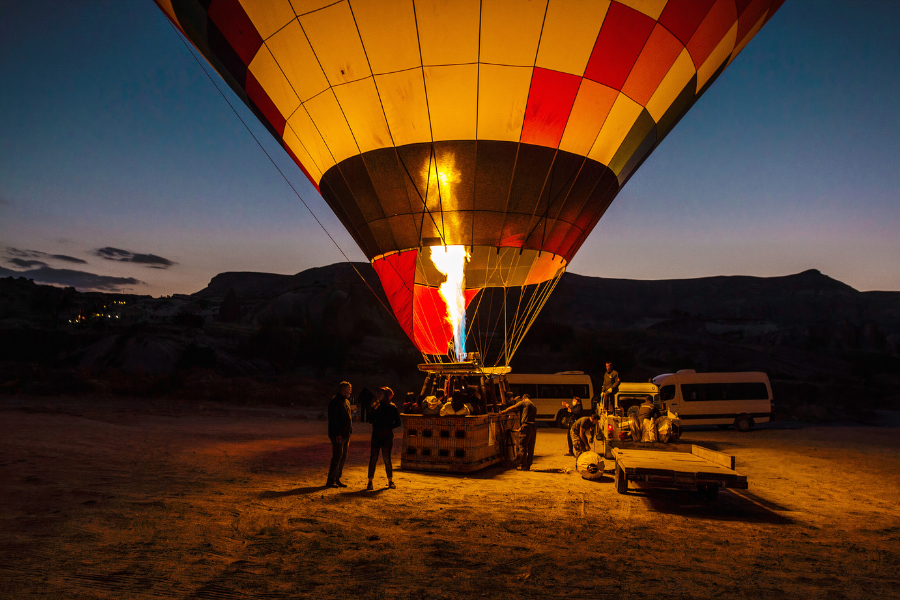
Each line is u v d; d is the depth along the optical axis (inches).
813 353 4466.0
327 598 162.9
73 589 161.0
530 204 436.1
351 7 394.9
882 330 5497.1
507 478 410.9
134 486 310.7
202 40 468.1
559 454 592.4
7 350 2347.4
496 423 486.3
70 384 1347.2
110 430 565.9
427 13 389.4
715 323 7524.6
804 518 300.2
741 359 3725.4
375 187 439.5
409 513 281.3
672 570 197.6
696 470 300.5
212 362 2345.0
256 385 1675.7
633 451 375.2
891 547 241.6
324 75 422.9
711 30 435.5
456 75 404.5
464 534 242.5
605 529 259.3
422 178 426.6
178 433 615.8
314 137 457.4
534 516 283.0
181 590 165.2
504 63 401.4
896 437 879.1
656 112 456.1
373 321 4185.5
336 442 348.5
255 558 198.8
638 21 406.0
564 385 1091.9
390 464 349.7
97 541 207.0
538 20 392.2
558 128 424.5
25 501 257.9
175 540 214.7
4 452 386.0
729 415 1035.3
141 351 2359.7
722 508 320.2
